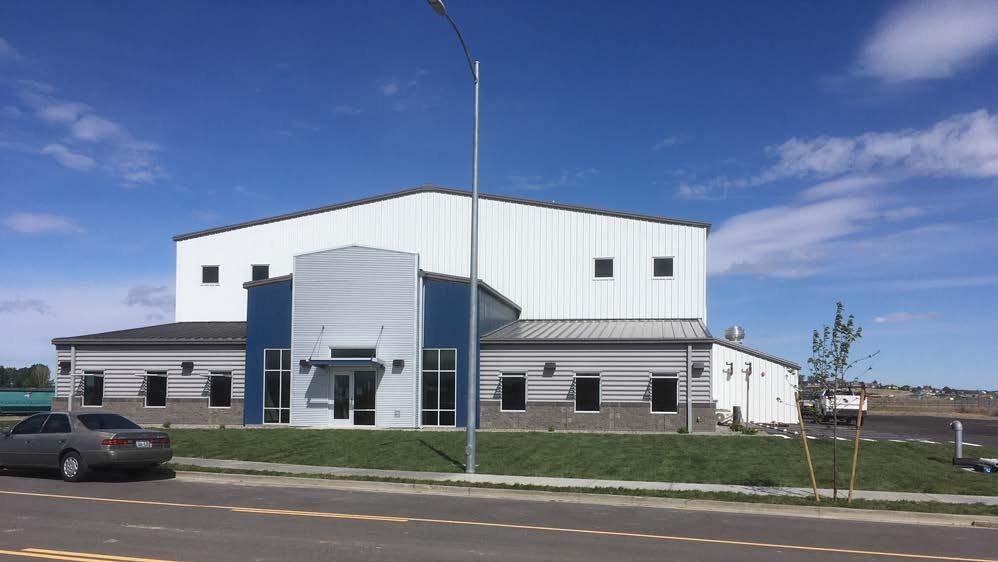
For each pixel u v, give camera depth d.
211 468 18.58
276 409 30.09
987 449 22.70
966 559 9.98
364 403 29.22
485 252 35.91
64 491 15.34
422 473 18.11
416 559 9.35
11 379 74.06
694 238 34.28
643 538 11.09
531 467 18.78
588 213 35.28
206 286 38.47
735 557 9.84
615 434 25.45
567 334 29.95
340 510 13.34
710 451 21.08
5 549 9.65
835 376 14.61
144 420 31.16
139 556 9.30
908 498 14.95
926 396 83.25
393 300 29.44
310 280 29.92
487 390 29.17
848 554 10.17
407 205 36.88
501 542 10.55
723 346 33.19
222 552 9.59
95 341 31.73
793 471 18.11
